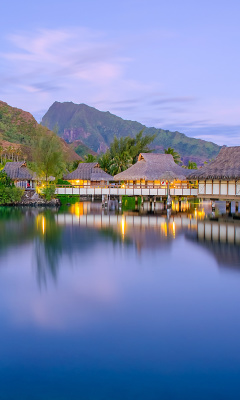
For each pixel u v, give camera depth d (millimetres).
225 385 7828
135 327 10297
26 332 10000
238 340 9562
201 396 7512
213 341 9523
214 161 39125
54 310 11430
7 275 14992
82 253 19141
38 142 57688
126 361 8664
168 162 55781
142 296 12641
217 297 12531
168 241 22562
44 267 16250
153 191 45562
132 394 7590
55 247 20656
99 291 13109
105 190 47625
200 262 17203
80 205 52375
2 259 17703
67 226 29484
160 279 14547
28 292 13000
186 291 13133
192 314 11141
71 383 7902
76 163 88375
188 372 8250
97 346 9289
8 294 12797
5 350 9109
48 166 56688
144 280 14438
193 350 9102
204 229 27719
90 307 11656
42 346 9297
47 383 7922
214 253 19141
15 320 10711
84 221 32906
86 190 48844
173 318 10859
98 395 7543
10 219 34406
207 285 13789
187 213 40625
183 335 9828
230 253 19141
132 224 30891
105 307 11656
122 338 9680
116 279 14523
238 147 38188
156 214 39406
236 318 10867
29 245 21219
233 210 45281
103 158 81000
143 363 8578
